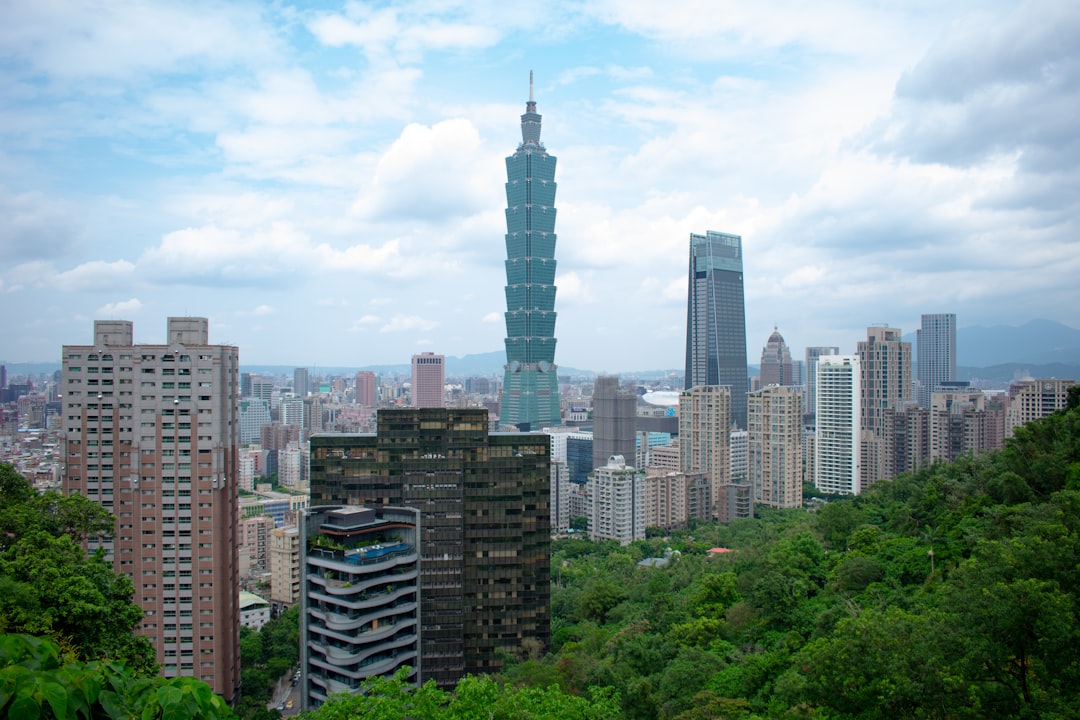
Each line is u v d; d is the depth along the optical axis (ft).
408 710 296.51
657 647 574.97
